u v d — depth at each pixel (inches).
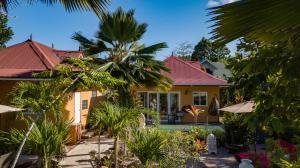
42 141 273.9
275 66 93.9
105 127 404.2
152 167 363.6
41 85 285.0
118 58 677.3
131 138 374.3
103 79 339.6
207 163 516.7
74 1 299.4
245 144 595.2
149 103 1128.8
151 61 681.0
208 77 1131.9
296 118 112.4
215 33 60.1
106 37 670.5
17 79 612.4
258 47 101.6
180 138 409.7
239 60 130.5
